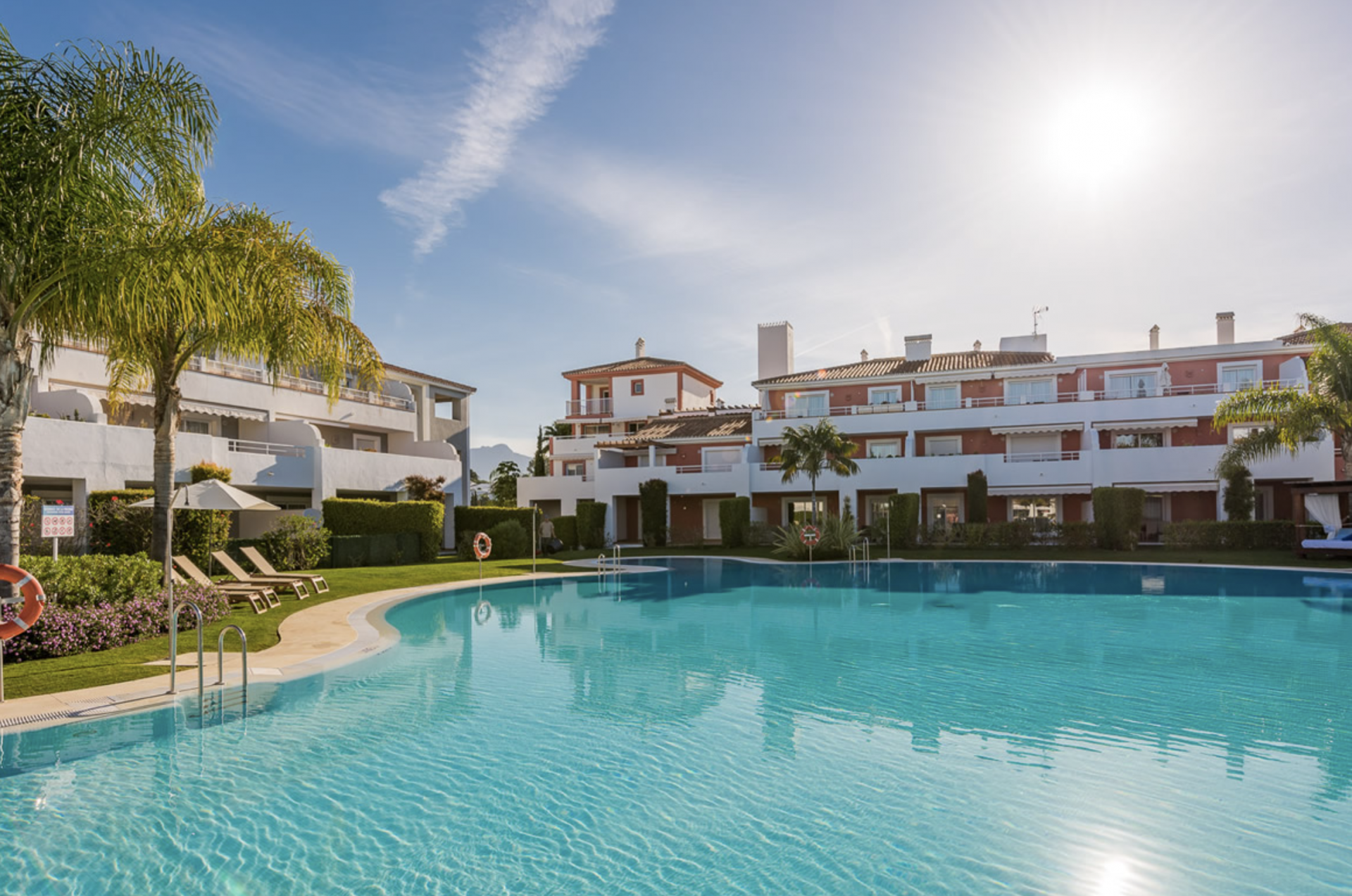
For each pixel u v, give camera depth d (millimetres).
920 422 39312
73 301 10328
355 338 16578
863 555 31625
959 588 21500
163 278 10383
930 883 4762
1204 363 36344
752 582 23484
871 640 13367
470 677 10312
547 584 22984
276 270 13086
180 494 15508
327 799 6059
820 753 7215
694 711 8688
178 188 11055
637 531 46656
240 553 22672
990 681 10188
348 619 14383
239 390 29156
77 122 9625
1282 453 32125
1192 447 33281
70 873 4828
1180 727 8047
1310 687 9758
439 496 34312
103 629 10781
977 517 34625
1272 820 5695
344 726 7945
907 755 7180
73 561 11852
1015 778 6551
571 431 61719
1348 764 6875
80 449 21625
